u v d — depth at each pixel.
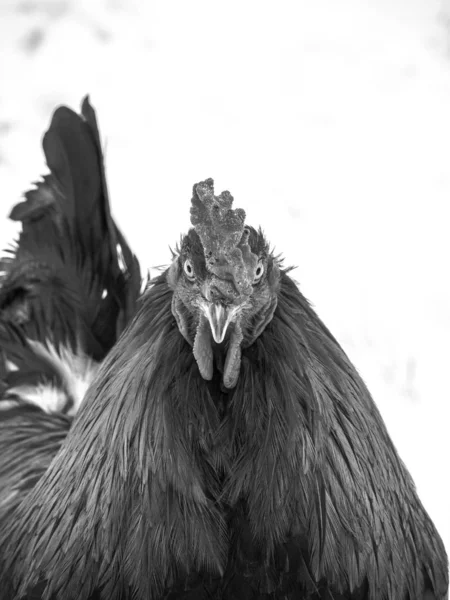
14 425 8.23
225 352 5.88
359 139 15.12
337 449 5.98
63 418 8.33
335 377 6.03
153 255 13.05
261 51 16.81
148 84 16.14
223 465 5.95
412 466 10.24
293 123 15.41
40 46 16.61
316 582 6.04
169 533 5.96
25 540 6.52
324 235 13.54
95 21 17.20
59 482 6.38
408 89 15.92
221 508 6.00
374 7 17.66
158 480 5.91
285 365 5.87
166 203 14.02
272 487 5.89
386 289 12.74
